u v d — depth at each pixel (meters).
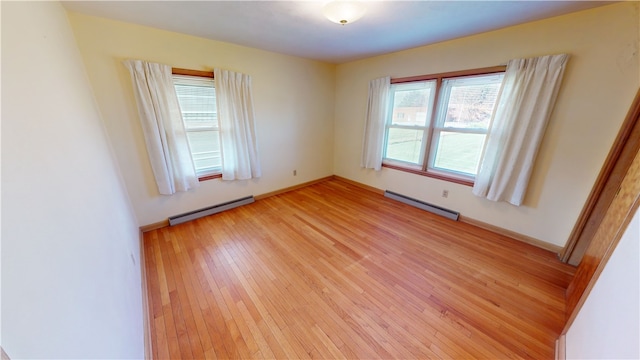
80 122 1.27
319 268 2.08
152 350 1.37
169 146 2.61
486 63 2.44
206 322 1.56
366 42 2.76
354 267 2.09
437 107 2.96
